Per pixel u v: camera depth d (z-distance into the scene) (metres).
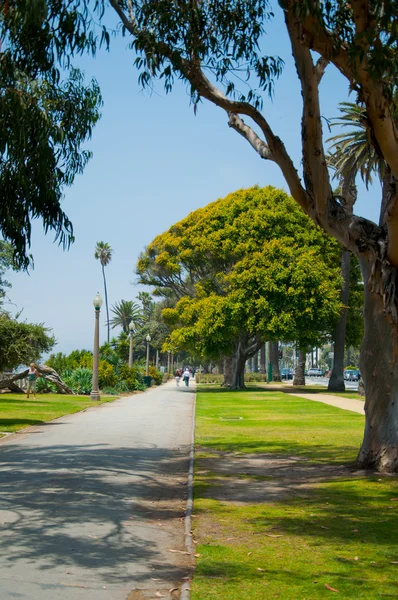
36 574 6.02
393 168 9.95
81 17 10.75
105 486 10.57
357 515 8.59
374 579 5.91
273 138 11.47
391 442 11.88
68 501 9.29
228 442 16.92
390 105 10.23
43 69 11.95
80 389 42.47
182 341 49.06
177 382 64.50
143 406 31.50
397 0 8.90
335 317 47.12
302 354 60.44
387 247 11.32
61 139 11.96
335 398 38.03
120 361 51.41
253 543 7.22
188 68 11.69
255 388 53.97
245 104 11.64
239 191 50.47
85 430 19.50
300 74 10.64
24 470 11.98
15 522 7.99
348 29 10.55
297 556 6.70
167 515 8.74
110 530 7.73
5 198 12.40
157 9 11.35
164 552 6.89
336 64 10.57
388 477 11.30
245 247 46.66
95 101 13.05
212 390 51.44
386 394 11.89
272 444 16.44
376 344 11.92
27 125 11.67
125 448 15.58
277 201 48.88
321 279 45.00
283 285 44.66
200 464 13.20
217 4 12.02
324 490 10.37
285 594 5.47
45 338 32.47
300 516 8.55
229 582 5.81
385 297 11.40
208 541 7.32
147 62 11.49
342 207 11.77
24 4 9.80
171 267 51.69
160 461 13.73
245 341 51.84
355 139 35.22
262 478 11.59
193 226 51.03
